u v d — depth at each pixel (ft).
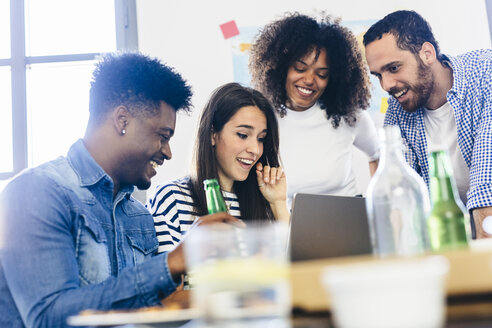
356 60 9.24
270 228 2.12
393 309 1.51
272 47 9.30
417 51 8.48
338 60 9.26
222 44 9.33
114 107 4.83
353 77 9.22
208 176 6.63
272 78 9.25
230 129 6.75
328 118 9.21
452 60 8.13
